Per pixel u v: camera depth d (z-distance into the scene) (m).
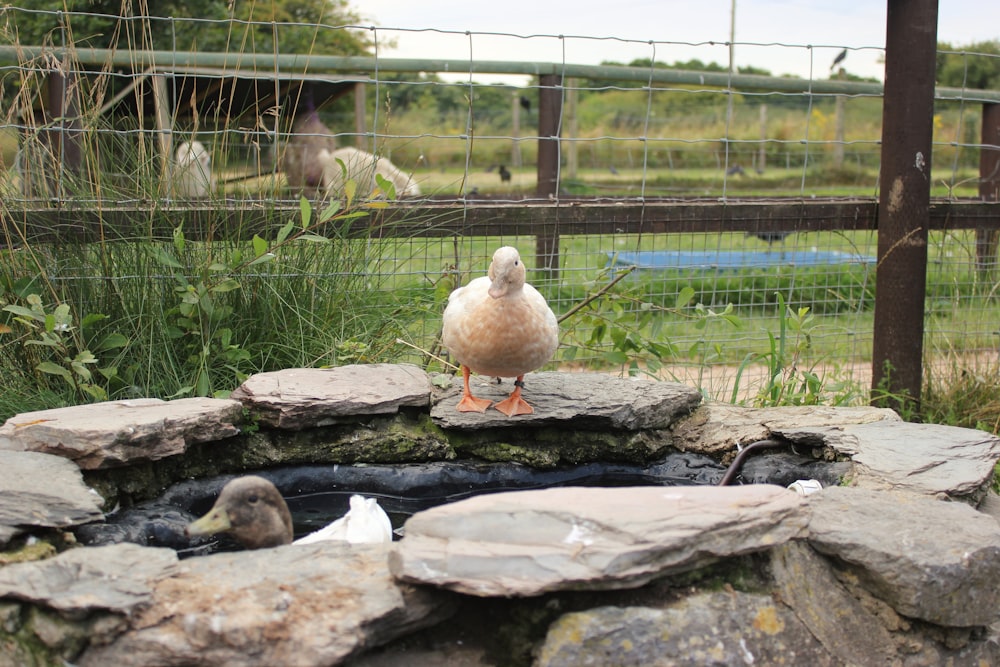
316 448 3.88
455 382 4.27
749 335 7.00
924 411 5.49
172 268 4.48
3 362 4.40
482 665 2.44
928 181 5.14
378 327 4.94
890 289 5.22
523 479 3.96
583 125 27.09
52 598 2.30
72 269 4.47
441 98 25.95
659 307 5.07
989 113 8.65
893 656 2.61
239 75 5.11
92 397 4.29
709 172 22.25
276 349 4.71
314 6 11.66
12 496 2.81
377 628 2.31
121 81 7.09
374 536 2.95
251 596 2.33
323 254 4.83
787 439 3.83
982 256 6.47
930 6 4.97
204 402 3.71
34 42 8.11
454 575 2.33
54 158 4.61
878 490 3.12
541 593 2.31
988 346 6.33
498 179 20.25
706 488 2.73
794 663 2.46
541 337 3.73
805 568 2.66
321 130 8.48
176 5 10.03
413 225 4.95
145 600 2.30
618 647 2.33
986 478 3.28
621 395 4.09
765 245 9.30
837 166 19.75
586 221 5.07
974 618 2.65
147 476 3.47
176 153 4.87
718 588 2.53
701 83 8.69
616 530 2.42
